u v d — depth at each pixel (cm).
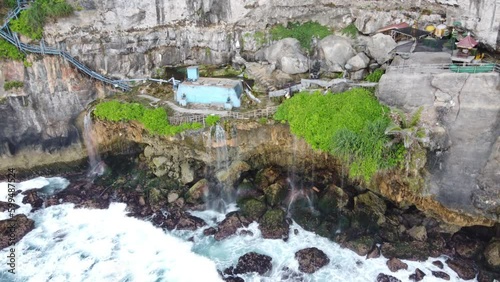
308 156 2966
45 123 3272
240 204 2983
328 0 3294
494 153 2383
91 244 2766
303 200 2981
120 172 3303
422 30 3003
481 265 2555
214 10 3316
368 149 2502
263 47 3434
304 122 2712
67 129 3347
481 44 2797
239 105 3080
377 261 2595
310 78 3228
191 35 3416
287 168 3122
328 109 2723
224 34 3394
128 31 3291
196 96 3125
